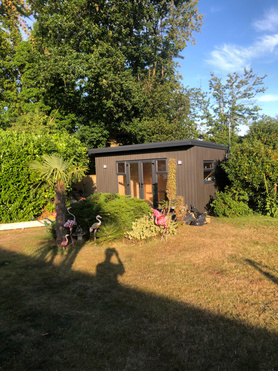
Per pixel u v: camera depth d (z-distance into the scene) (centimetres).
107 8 1966
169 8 2597
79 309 370
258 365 256
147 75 2519
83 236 754
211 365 258
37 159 1010
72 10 1847
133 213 783
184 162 1070
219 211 1022
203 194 1101
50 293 422
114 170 1327
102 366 261
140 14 2219
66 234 685
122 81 1830
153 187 1173
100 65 1734
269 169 969
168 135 2158
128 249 639
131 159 1247
